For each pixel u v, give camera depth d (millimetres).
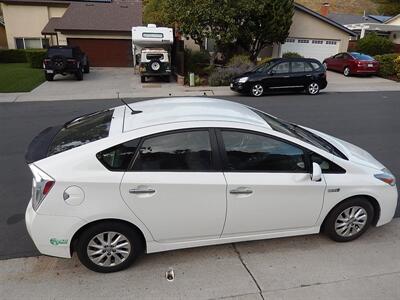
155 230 3178
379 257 3514
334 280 3168
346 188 3525
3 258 3441
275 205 3359
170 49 19594
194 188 3109
